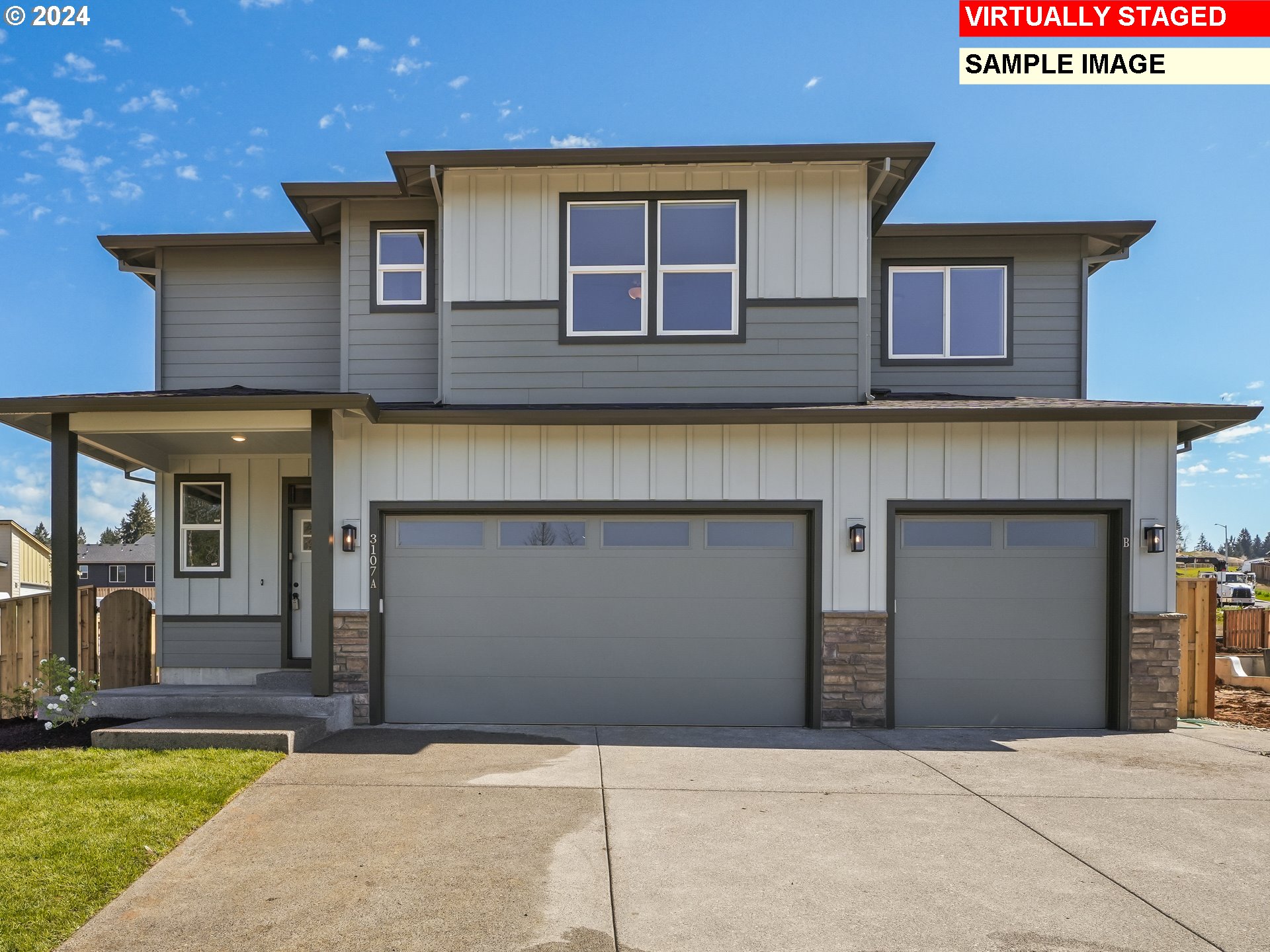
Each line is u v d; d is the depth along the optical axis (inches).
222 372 396.8
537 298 339.6
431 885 164.1
